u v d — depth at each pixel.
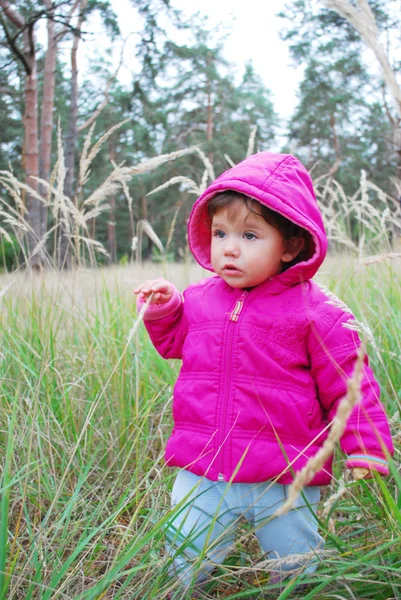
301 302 1.83
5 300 3.19
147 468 2.41
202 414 1.81
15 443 2.29
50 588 1.41
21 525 2.00
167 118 26.55
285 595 1.42
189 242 2.07
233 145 26.02
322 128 24.86
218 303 1.92
